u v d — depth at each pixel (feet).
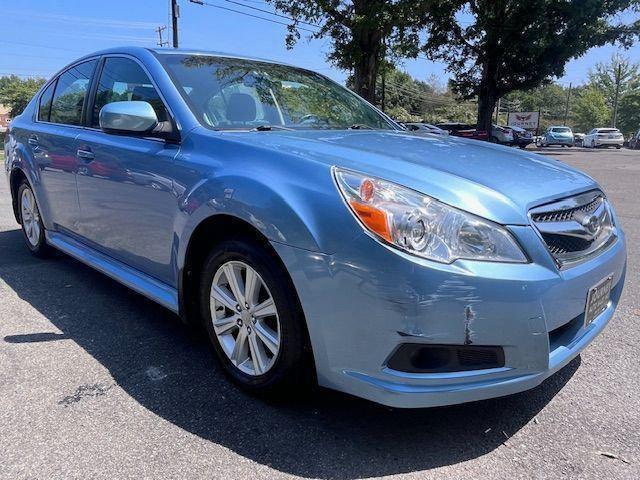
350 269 6.88
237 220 8.16
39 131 14.47
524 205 7.47
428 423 8.21
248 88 11.21
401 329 6.71
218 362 9.31
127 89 11.38
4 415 8.17
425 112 307.58
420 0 64.13
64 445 7.50
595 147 130.11
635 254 18.10
